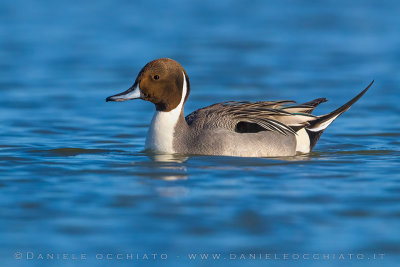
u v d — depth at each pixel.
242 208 10.70
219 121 14.13
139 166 13.18
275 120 14.29
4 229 9.84
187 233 9.75
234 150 13.90
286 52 29.42
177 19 37.25
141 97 14.02
